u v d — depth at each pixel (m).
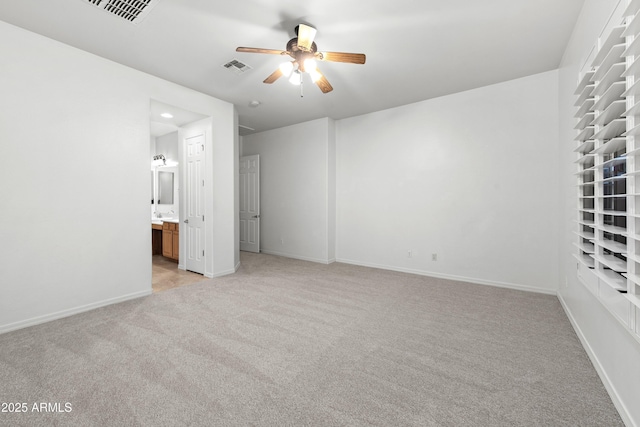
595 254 1.80
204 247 4.18
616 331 1.55
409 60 2.99
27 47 2.45
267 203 5.97
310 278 4.06
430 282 3.87
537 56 2.93
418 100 4.17
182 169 4.52
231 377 1.76
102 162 2.92
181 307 2.93
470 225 3.85
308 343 2.20
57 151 2.63
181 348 2.10
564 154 2.88
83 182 2.79
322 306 2.98
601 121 1.69
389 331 2.41
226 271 4.26
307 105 4.36
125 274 3.11
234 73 3.25
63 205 2.67
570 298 2.63
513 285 3.57
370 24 2.38
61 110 2.64
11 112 2.38
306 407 1.51
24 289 2.46
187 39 2.59
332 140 5.11
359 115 4.84
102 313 2.76
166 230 5.12
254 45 2.69
